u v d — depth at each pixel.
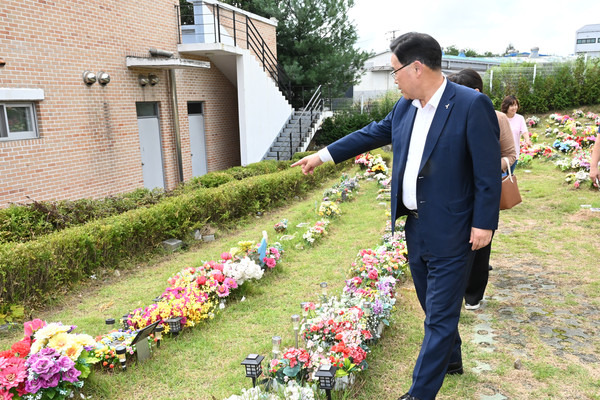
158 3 12.35
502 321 3.74
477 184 2.41
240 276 4.77
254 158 16.03
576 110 21.41
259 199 9.58
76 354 3.01
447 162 2.45
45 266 5.17
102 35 10.45
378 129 2.92
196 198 7.86
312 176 11.86
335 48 22.94
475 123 2.38
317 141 23.52
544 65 23.09
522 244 5.74
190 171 14.16
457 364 2.98
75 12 9.70
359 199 9.80
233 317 4.32
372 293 3.94
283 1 22.34
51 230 7.18
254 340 3.80
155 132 12.70
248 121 15.41
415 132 2.58
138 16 11.59
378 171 12.57
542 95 21.69
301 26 22.20
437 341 2.43
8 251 4.88
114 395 3.09
